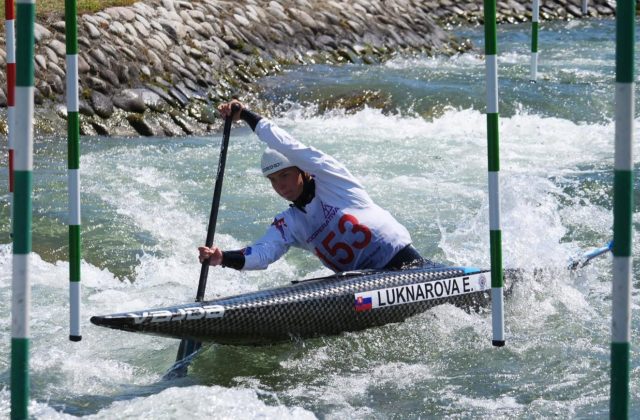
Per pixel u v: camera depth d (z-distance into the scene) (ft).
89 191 108.78
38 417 55.47
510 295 75.31
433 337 68.69
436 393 60.49
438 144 136.77
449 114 152.87
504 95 159.22
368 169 121.70
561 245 90.33
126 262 88.22
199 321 61.62
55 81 143.23
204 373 64.18
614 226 42.68
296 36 184.96
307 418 55.72
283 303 64.75
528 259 81.46
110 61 148.97
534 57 171.63
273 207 105.60
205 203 106.22
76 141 61.21
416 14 213.87
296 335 66.33
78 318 61.93
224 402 57.11
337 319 66.85
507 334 69.92
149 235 95.50
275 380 63.00
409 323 69.62
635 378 61.11
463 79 173.58
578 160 126.52
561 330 70.74
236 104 68.69
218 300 63.72
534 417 56.59
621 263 42.60
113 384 62.59
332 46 188.65
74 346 69.00
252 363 65.62
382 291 68.33
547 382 61.67
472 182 115.44
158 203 105.60
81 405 58.34
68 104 61.31
